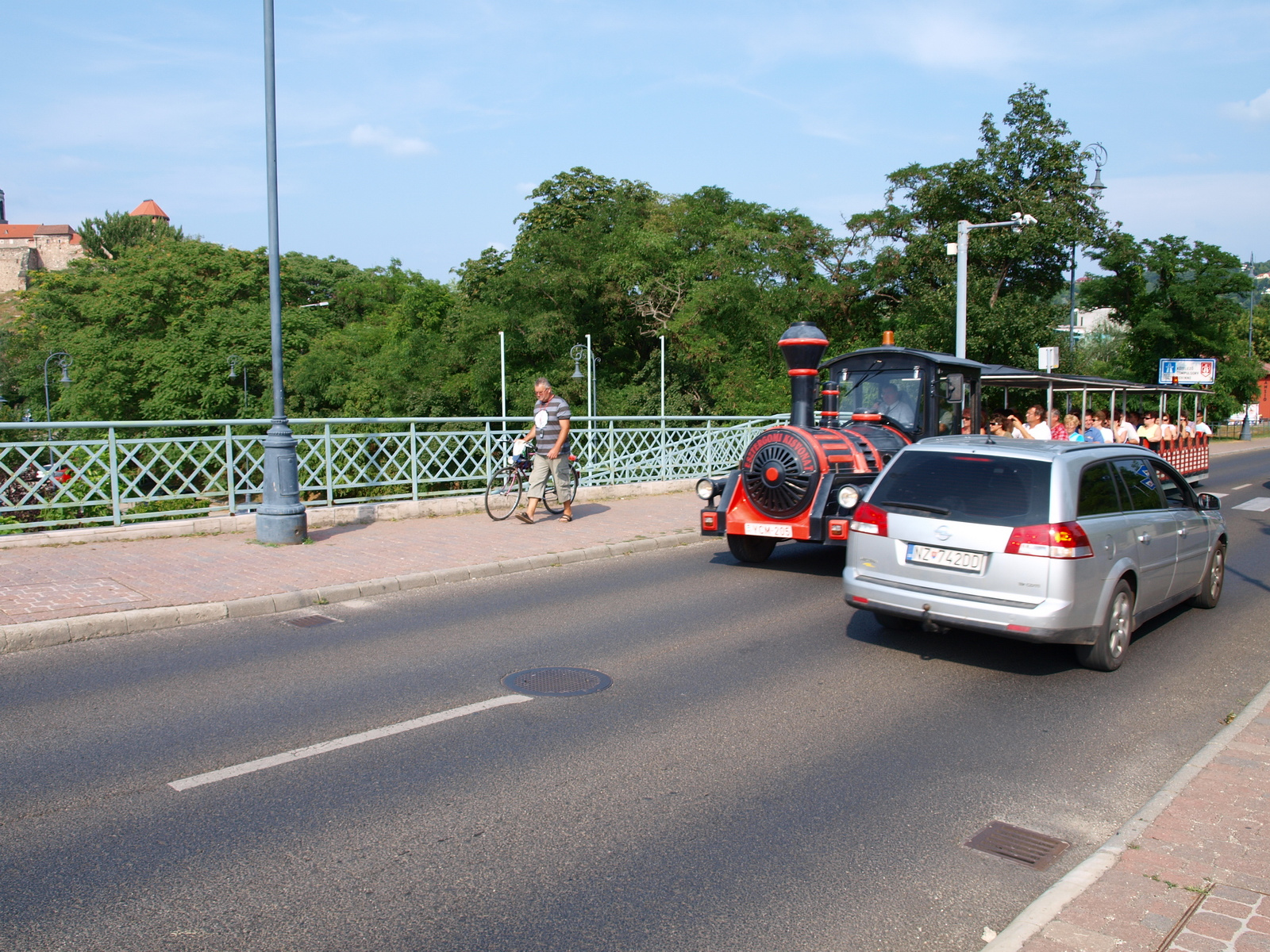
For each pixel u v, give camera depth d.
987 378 15.72
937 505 6.39
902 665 6.45
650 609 8.12
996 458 6.39
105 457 10.54
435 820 3.96
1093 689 6.00
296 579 8.64
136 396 50.28
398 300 80.19
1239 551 11.93
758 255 43.34
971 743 5.00
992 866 3.66
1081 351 56.88
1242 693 5.96
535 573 9.80
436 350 50.91
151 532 10.58
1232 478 24.17
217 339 49.41
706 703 5.57
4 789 4.21
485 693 5.70
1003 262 36.22
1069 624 5.89
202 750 4.70
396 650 6.67
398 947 3.03
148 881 3.42
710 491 10.15
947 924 3.24
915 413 10.70
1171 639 7.36
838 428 10.46
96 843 3.71
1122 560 6.38
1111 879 3.40
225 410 48.78
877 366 11.03
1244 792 4.19
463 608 8.07
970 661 6.59
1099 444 6.97
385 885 3.41
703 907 3.31
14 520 10.61
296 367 50.41
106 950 2.98
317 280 81.25
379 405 49.03
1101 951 2.94
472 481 14.20
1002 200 35.28
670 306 44.25
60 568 8.85
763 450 9.66
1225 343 45.91
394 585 8.74
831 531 9.17
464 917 3.21
